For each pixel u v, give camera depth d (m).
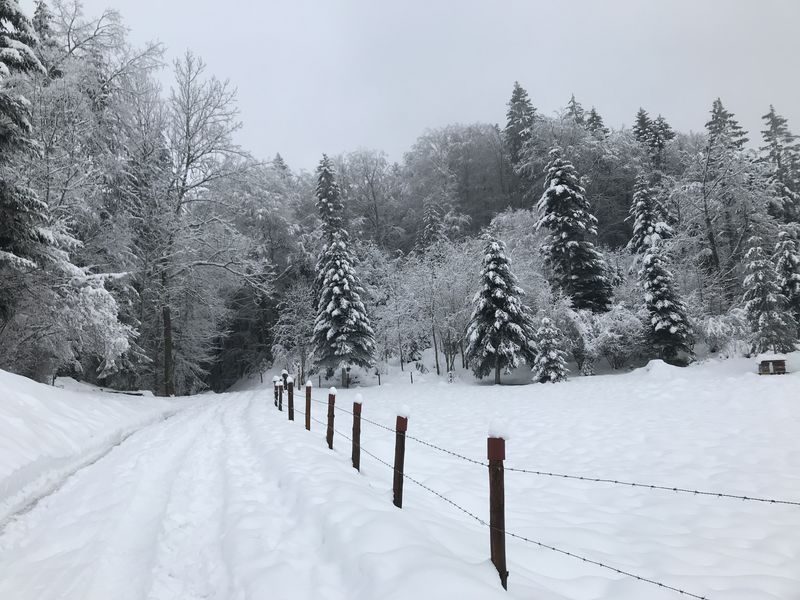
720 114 47.09
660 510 5.76
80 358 17.53
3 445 5.95
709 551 4.46
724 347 24.86
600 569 3.99
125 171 22.70
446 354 34.22
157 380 27.94
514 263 32.44
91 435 8.73
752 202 30.58
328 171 38.81
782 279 25.22
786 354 20.58
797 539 4.76
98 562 3.74
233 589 3.24
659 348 26.59
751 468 7.26
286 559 3.55
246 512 4.69
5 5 12.89
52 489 5.82
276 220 39.47
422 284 34.19
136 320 23.02
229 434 9.98
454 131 56.97
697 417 11.20
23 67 12.89
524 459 8.45
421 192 52.22
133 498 5.37
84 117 18.16
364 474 6.42
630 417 11.96
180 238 25.19
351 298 32.50
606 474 7.34
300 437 8.64
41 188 15.07
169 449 8.31
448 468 7.64
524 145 47.78
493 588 2.75
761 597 3.49
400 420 4.92
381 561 3.09
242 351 43.16
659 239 29.66
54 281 13.20
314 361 33.97
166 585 3.44
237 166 28.52
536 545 4.45
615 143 44.22
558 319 28.20
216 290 30.19
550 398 17.20
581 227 29.33
